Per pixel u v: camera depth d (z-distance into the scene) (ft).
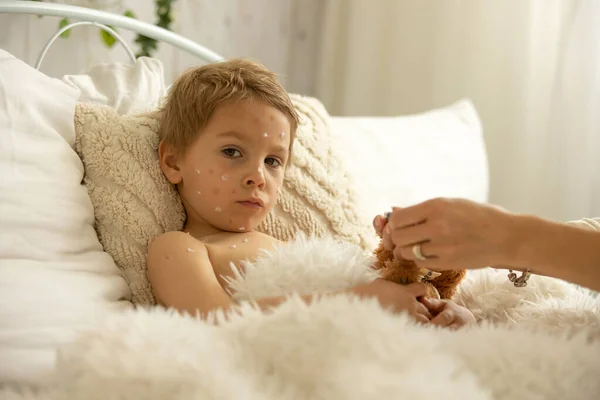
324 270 2.83
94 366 2.21
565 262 2.54
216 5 5.47
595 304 2.90
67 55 4.74
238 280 2.86
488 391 2.34
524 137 5.40
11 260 2.70
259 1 5.75
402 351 2.27
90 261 2.93
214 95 3.14
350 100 6.03
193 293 2.90
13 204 2.77
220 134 3.11
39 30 4.62
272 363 2.34
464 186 4.57
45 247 2.79
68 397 2.24
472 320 2.81
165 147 3.21
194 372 2.19
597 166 5.21
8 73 2.95
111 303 2.88
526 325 2.76
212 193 3.13
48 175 2.90
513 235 2.57
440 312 2.82
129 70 3.69
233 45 5.64
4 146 2.82
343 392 2.19
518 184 5.42
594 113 5.15
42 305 2.67
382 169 4.24
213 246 3.11
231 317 2.47
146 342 2.26
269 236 3.30
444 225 2.57
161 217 3.16
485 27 5.55
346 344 2.28
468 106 4.98
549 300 3.00
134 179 3.12
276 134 3.17
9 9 3.72
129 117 3.24
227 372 2.23
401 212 2.66
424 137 4.58
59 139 3.01
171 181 3.20
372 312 2.37
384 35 6.06
